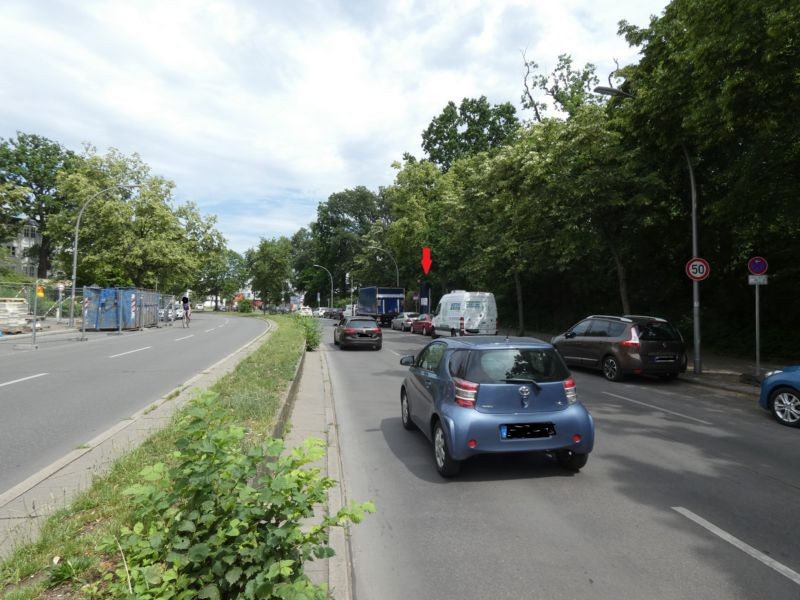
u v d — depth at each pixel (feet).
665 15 45.19
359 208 252.21
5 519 12.35
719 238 53.83
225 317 191.52
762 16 29.66
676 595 10.18
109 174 134.62
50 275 177.58
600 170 50.83
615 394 34.27
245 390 27.61
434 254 120.26
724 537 12.77
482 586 10.56
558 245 59.11
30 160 166.30
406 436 22.84
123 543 7.72
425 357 21.94
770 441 22.21
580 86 93.50
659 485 16.61
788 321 50.39
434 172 133.08
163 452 16.89
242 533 7.41
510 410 16.84
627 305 56.54
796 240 47.57
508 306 112.57
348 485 16.63
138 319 100.99
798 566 11.34
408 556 11.88
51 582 9.15
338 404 30.30
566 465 18.13
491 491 16.10
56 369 40.73
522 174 56.95
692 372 43.19
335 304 270.26
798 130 35.68
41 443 19.70
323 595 7.04
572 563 11.50
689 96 41.16
